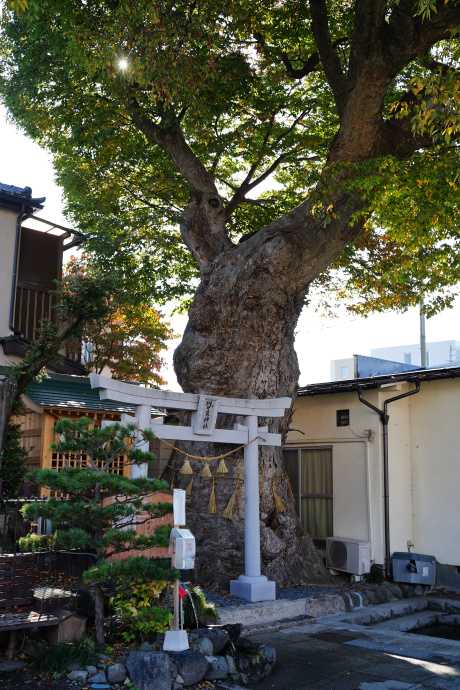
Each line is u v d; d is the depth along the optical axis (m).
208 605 7.63
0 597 6.30
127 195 14.32
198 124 12.27
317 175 9.65
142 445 7.75
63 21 10.55
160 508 6.61
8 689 5.55
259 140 14.05
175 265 15.63
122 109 12.18
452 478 11.80
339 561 11.95
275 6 11.98
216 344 10.65
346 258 14.36
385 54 8.74
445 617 10.07
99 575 5.80
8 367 9.91
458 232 10.82
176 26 9.79
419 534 12.15
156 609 6.20
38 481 5.98
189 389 10.88
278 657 7.22
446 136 8.19
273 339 10.82
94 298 10.20
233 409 9.09
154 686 5.70
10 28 11.36
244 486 9.45
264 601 9.02
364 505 12.21
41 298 16.27
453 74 8.11
